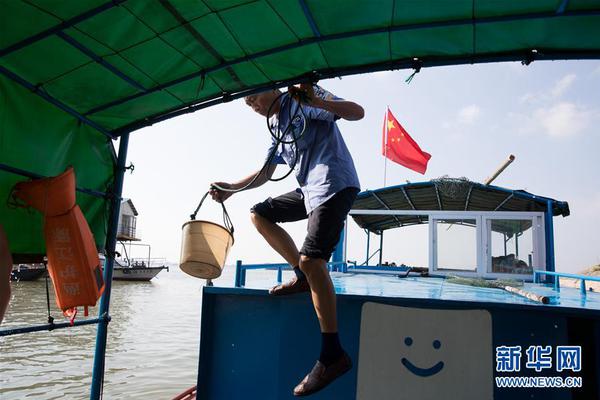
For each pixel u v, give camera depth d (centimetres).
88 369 1280
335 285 528
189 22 332
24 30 321
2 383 1130
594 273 3180
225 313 412
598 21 303
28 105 374
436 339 367
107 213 468
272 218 334
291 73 397
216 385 402
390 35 344
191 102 437
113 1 302
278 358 394
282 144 331
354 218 1165
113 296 3681
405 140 1207
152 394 1077
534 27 318
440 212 959
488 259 918
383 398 368
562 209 961
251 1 314
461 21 320
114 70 377
